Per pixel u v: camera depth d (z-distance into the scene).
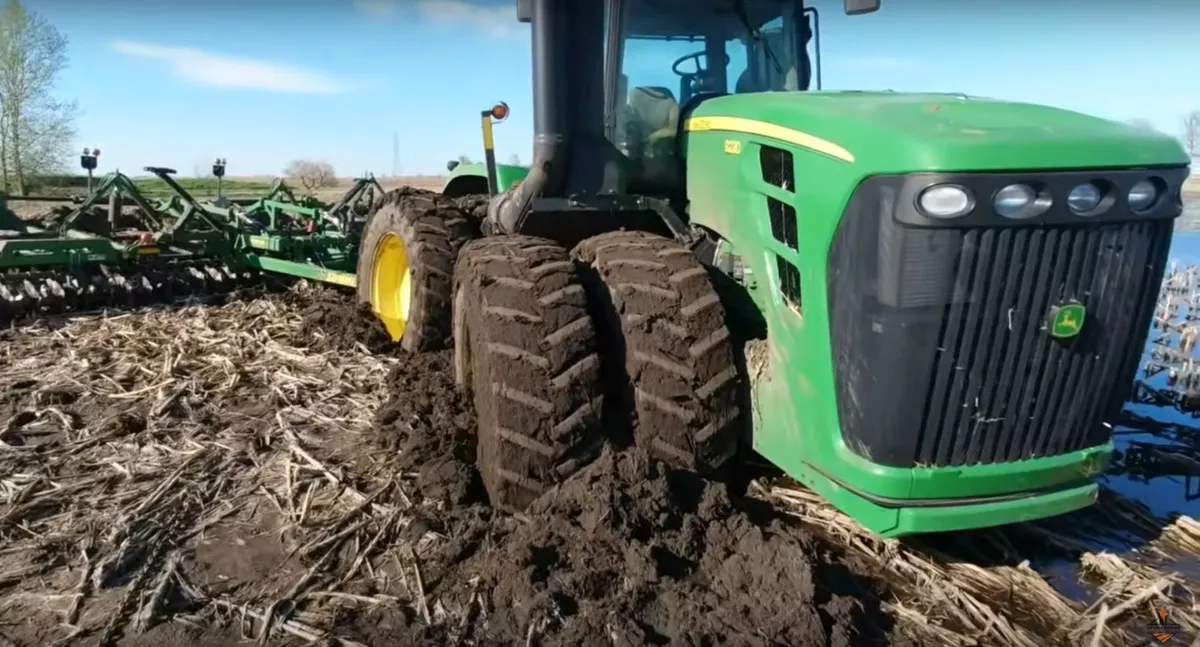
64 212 9.19
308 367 5.86
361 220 8.95
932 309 2.93
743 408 3.70
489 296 3.59
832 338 3.19
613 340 3.65
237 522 3.81
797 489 3.96
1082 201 2.92
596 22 4.35
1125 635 3.11
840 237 3.11
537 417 3.45
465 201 6.29
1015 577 3.43
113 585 3.33
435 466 3.96
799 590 3.05
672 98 4.64
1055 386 3.13
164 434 4.71
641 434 3.57
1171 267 8.83
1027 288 2.97
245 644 2.99
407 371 5.19
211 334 6.62
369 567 3.44
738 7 4.80
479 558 3.43
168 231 8.12
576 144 4.39
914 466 3.10
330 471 4.21
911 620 3.14
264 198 9.85
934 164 2.81
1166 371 6.27
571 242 4.74
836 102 3.48
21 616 3.14
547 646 2.92
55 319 7.11
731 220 3.88
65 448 4.55
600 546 3.23
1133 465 4.69
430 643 2.95
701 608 3.00
